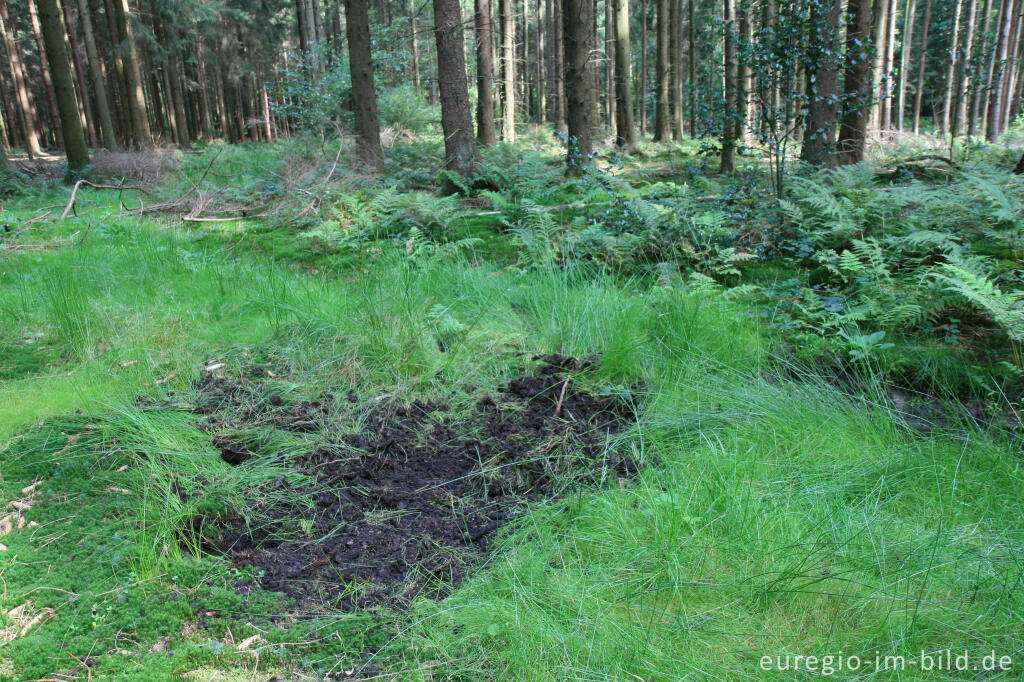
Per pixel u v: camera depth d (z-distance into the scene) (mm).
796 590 2188
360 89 11547
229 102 34219
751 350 4152
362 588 2455
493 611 2213
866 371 3875
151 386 4016
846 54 6863
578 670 1969
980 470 2850
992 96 16781
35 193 12250
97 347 4594
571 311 4734
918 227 5469
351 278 6035
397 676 2045
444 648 2125
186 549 2660
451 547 2693
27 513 2807
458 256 6285
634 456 3232
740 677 1928
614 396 3797
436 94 31797
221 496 2955
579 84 10984
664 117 19969
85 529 2709
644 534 2598
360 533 2781
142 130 20219
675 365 4012
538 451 3330
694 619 2160
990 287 3754
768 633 2094
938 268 4680
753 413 3406
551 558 2553
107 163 14047
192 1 22906
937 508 2623
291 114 15055
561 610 2242
